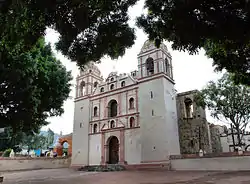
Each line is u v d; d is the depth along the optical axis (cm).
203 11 786
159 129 2842
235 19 760
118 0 922
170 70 3309
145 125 2995
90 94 3938
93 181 1667
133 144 3042
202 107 2969
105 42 1012
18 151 5016
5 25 904
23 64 1412
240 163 2269
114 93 3553
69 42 983
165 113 2852
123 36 1015
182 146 3083
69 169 3372
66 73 1945
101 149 3394
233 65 1213
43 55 1847
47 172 2812
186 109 3384
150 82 3145
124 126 3219
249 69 1232
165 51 3316
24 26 917
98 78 4244
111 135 3338
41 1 789
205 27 808
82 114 3897
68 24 885
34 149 6147
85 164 3509
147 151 2861
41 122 1966
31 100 1492
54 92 1777
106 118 3512
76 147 3762
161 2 901
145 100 3112
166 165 2653
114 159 3291
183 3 779
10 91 1428
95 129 3634
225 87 2798
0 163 3180
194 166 2536
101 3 904
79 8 841
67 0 817
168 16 872
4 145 4666
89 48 1029
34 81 1638
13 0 761
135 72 3506
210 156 2477
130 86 3378
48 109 1914
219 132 3966
